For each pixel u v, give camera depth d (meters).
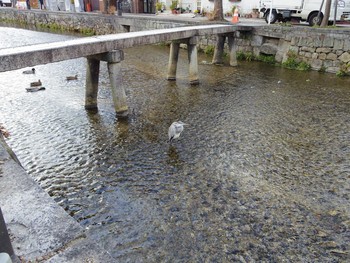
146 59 13.84
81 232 2.17
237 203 4.39
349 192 4.64
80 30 23.09
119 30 19.94
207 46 15.20
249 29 13.33
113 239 3.74
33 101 8.19
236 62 12.80
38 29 24.73
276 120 7.21
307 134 6.52
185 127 6.78
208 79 10.67
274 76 11.13
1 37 19.75
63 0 30.16
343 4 12.95
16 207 2.38
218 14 16.42
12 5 38.44
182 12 23.64
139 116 7.35
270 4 14.62
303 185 4.81
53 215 2.32
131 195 4.55
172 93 9.06
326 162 5.46
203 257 3.51
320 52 11.64
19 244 2.04
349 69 11.00
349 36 10.83
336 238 3.80
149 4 24.72
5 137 6.21
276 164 5.39
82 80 10.05
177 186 4.75
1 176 2.74
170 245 3.67
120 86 7.10
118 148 5.87
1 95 8.61
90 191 4.64
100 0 26.47
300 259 3.51
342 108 8.03
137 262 3.43
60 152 5.72
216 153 5.71
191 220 4.06
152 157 5.56
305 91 9.44
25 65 5.27
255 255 3.55
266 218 4.11
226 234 3.84
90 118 7.19
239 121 7.12
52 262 1.92
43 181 4.87
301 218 4.12
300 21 14.62
